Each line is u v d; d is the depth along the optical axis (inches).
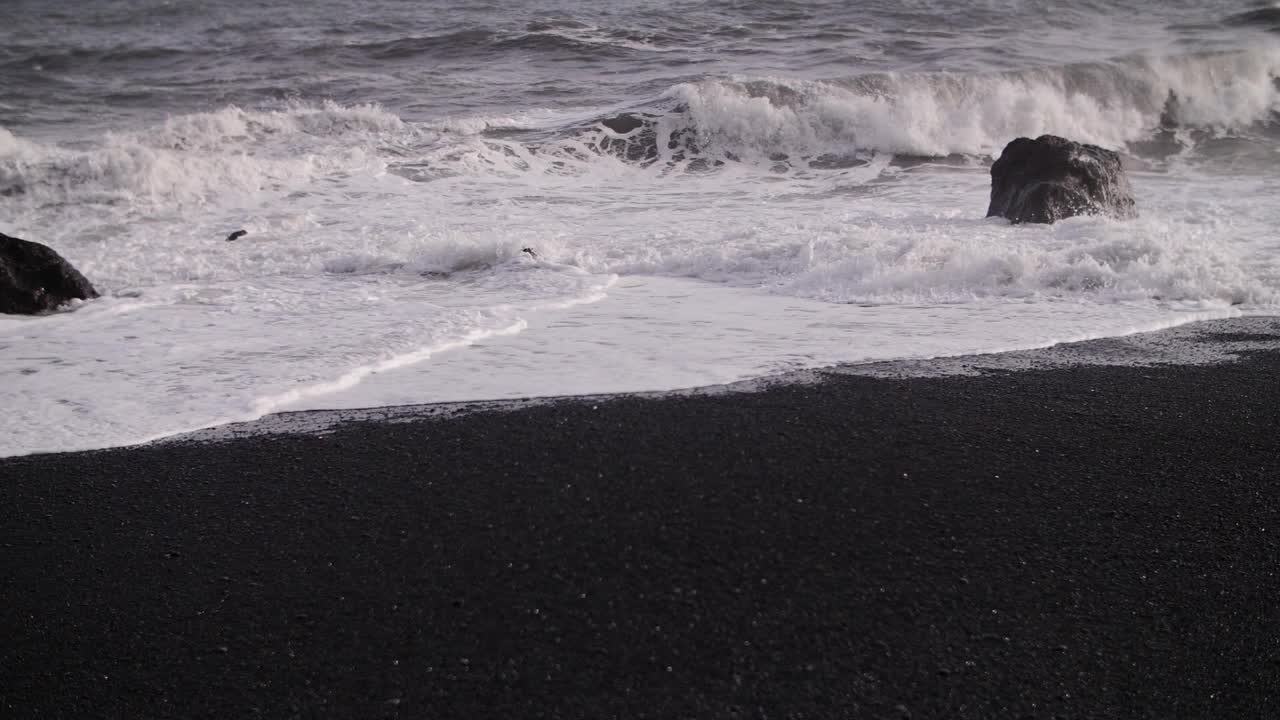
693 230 388.2
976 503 154.5
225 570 138.9
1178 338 249.6
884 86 641.0
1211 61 708.0
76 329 266.4
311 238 383.6
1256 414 193.9
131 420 198.2
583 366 229.8
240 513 155.9
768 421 189.9
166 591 134.1
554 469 168.7
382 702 110.7
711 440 180.4
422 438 185.0
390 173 509.4
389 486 164.1
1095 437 181.9
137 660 119.3
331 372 225.5
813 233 368.8
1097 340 248.5
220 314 281.3
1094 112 655.8
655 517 150.6
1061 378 217.6
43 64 807.1
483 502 156.9
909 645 119.3
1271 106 685.9
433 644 121.0
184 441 187.2
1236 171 563.5
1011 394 206.1
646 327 264.5
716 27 852.0
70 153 482.9
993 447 176.6
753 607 127.0
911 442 178.9
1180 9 924.6
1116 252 309.6
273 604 130.1
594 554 140.3
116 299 301.1
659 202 463.8
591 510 153.3
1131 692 111.0
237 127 557.0
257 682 114.7
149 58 825.5
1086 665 115.6
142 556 143.5
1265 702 109.3
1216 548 141.4
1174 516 150.9
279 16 1021.2
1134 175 550.0
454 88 695.7
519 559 139.5
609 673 115.0
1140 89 681.0
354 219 419.5
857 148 591.8
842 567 136.0
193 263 346.3
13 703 112.1
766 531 145.7
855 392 208.1
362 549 143.5
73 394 213.9
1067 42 799.1
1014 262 301.9
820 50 773.9
